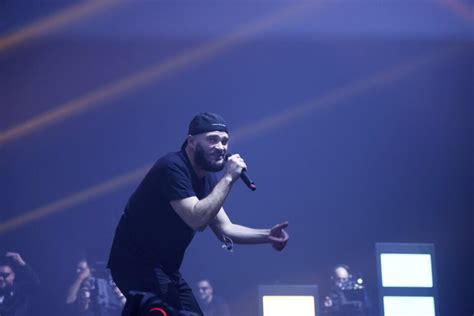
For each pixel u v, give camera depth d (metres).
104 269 7.82
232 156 2.58
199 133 2.57
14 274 7.74
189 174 2.56
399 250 6.11
